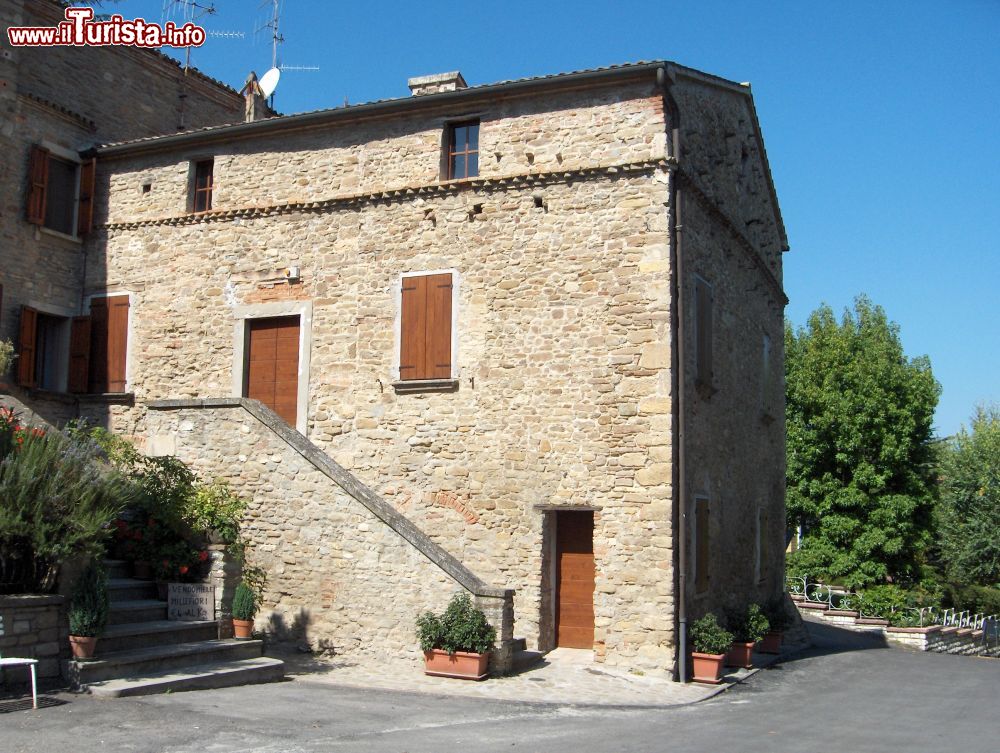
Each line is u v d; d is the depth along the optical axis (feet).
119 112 57.72
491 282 43.37
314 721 26.00
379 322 45.52
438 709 29.19
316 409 46.19
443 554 36.42
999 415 118.73
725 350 48.62
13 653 26.71
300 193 48.24
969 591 91.30
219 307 49.26
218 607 34.01
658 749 25.08
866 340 83.46
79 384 51.67
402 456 44.01
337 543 37.55
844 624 69.46
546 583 40.98
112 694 26.86
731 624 44.11
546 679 35.63
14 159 50.57
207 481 39.73
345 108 46.39
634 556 38.99
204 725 24.52
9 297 49.60
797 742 27.02
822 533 79.56
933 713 33.55
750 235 54.19
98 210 53.42
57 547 27.53
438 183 44.86
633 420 39.93
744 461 51.85
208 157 51.03
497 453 42.14
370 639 36.50
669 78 41.37
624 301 40.83
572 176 42.39
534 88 43.21
